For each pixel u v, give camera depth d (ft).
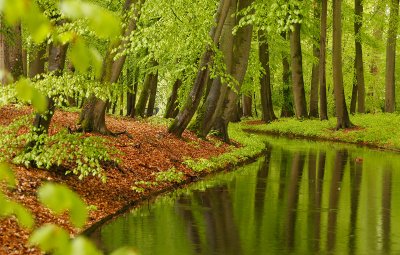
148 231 37.45
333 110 201.57
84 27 25.59
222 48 86.53
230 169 70.54
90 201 42.75
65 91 39.14
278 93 188.14
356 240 36.63
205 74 77.92
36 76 39.93
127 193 48.16
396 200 50.55
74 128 63.31
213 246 34.24
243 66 88.17
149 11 63.00
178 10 69.97
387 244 35.68
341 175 65.98
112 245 33.73
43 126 42.50
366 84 191.52
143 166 57.82
